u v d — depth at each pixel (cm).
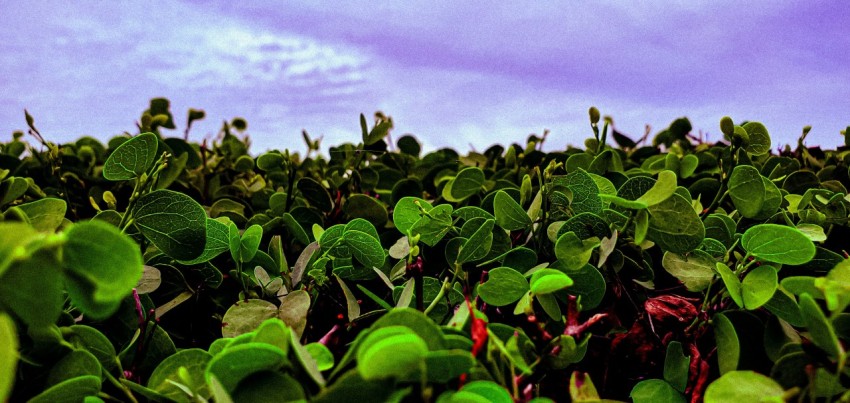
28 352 40
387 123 73
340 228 52
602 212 51
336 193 78
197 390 41
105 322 48
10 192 60
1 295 32
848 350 40
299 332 46
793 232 44
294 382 35
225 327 47
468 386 36
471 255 49
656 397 45
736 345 43
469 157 98
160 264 53
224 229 51
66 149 90
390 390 33
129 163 50
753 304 44
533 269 49
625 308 51
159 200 48
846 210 58
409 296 47
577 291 48
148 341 45
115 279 33
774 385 38
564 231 49
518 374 43
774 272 44
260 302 48
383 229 68
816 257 50
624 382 49
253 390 35
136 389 40
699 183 66
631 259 52
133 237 55
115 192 77
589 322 41
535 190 67
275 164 71
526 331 48
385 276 52
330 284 54
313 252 53
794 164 72
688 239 46
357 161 77
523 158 84
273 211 70
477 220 52
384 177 87
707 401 39
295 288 52
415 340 32
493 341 39
